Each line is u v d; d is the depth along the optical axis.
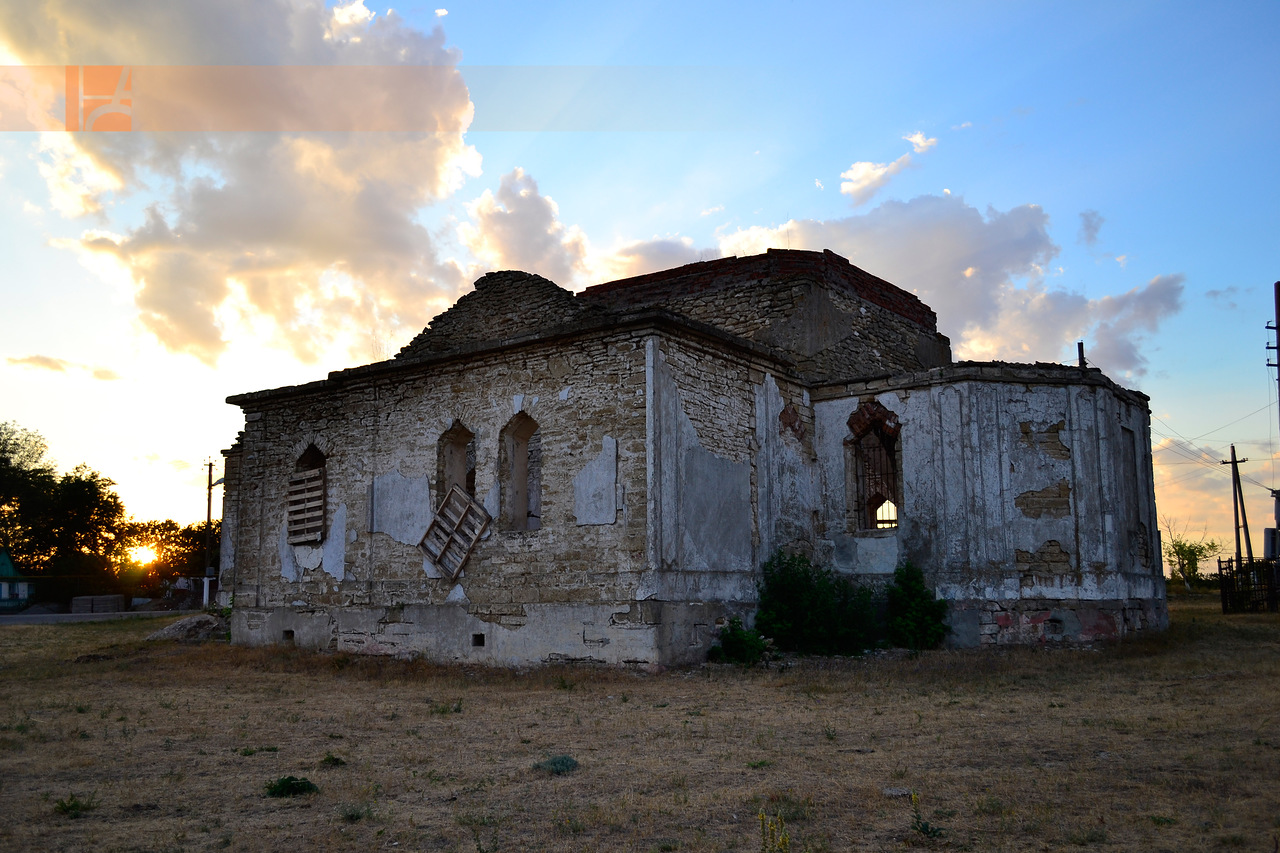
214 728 10.32
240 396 21.52
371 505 18.88
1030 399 18.16
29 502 59.44
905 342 24.11
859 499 19.16
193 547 64.00
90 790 7.33
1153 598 19.64
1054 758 7.89
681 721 10.30
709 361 16.80
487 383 17.48
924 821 6.09
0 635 26.41
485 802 6.84
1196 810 6.21
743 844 5.74
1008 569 17.50
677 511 15.50
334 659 17.48
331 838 6.00
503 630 16.39
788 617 16.83
